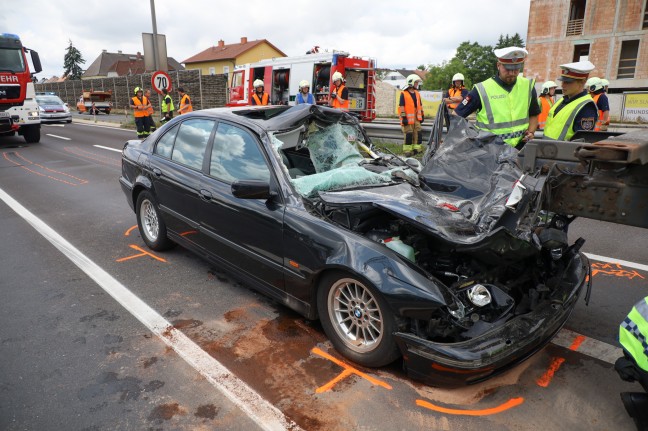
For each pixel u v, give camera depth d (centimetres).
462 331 273
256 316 371
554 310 287
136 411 265
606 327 357
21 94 1436
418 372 269
